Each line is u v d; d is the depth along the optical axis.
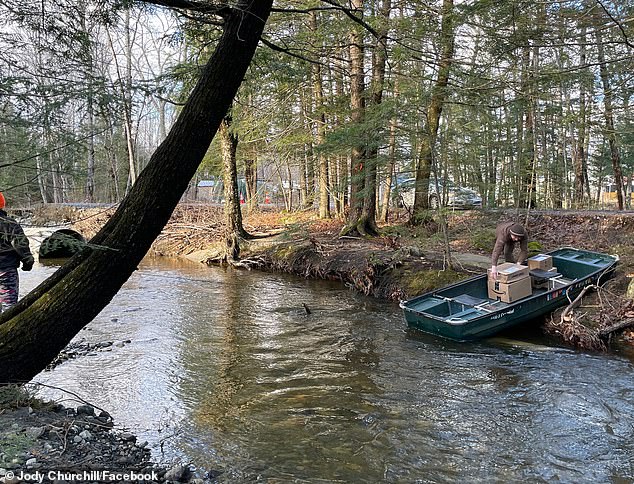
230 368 6.88
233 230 16.12
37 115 3.64
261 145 18.45
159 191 4.22
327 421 5.32
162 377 6.48
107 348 7.59
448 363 7.11
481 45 8.70
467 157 11.12
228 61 4.27
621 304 8.07
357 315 9.73
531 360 7.13
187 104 4.29
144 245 4.27
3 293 5.45
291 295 11.55
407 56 8.16
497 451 4.73
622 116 15.24
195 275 14.34
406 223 15.43
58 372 6.50
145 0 4.03
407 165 11.42
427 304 8.65
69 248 4.45
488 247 12.37
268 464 4.40
